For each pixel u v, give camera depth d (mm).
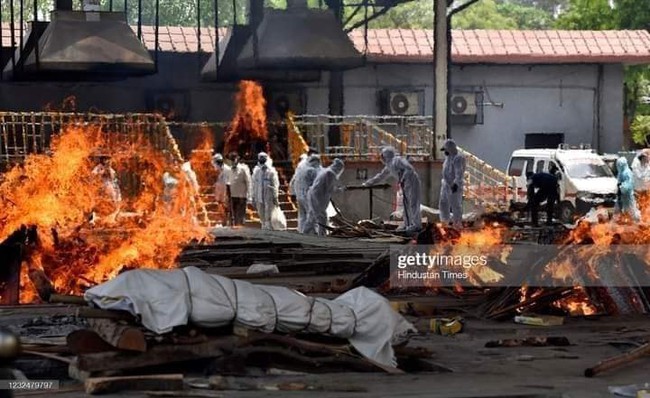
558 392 8984
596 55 45250
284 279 18172
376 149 40094
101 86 41219
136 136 38375
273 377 9305
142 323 9008
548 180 30375
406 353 10406
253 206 37906
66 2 31438
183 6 66688
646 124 55031
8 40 42062
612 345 11688
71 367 9219
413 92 44281
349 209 38250
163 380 8680
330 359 9688
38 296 15789
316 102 43219
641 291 14203
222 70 32312
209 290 9297
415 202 31719
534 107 46000
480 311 14047
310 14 31344
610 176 39250
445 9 38031
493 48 44812
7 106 40438
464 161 33219
